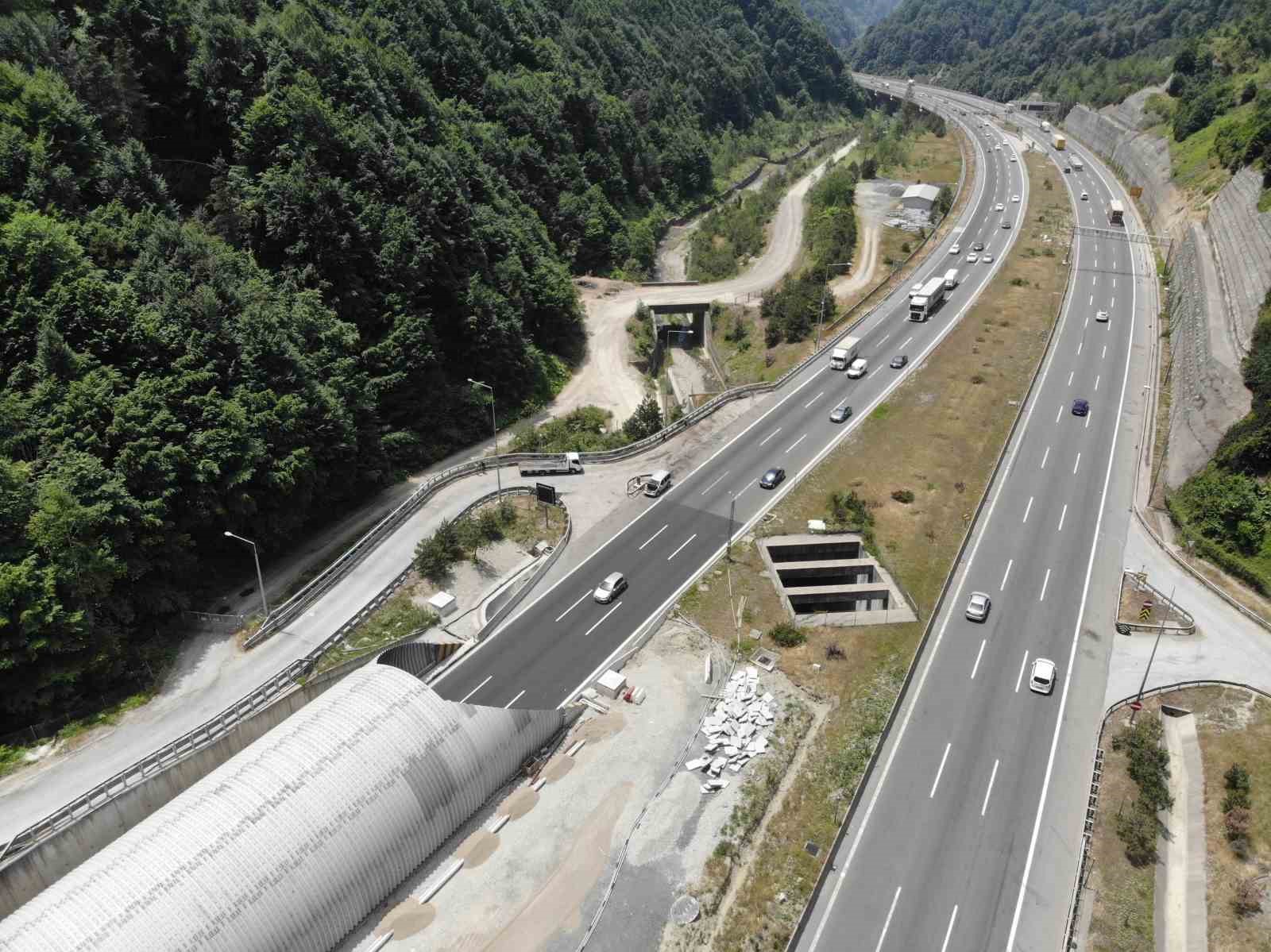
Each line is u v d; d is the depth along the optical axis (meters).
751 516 89.50
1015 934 50.25
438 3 164.88
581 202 167.75
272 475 79.56
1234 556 79.12
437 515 90.44
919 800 58.31
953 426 104.44
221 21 111.06
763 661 70.94
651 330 149.00
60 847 53.38
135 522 69.94
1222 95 172.38
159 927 44.16
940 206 184.00
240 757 53.72
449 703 57.62
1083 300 138.38
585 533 88.00
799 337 133.12
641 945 50.19
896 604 76.94
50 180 84.69
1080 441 100.50
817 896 52.25
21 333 74.50
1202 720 64.25
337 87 120.25
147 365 77.19
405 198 113.69
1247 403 88.06
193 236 90.00
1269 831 54.69
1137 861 54.09
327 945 50.00
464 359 116.94
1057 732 63.44
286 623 75.38
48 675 62.41
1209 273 118.81
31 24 96.69
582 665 71.25
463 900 53.06
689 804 58.78
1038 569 80.50
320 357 93.25
